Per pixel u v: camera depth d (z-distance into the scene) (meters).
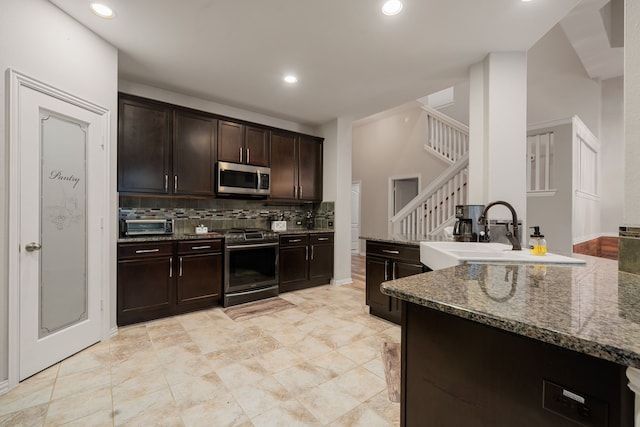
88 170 2.28
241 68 2.89
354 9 2.04
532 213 3.62
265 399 1.72
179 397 1.73
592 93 5.06
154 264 2.87
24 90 1.83
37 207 1.93
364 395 1.76
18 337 1.81
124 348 2.31
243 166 3.68
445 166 5.72
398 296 0.92
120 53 2.62
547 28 2.24
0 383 1.73
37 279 1.93
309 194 4.46
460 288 0.95
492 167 2.56
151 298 2.85
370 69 2.91
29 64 1.85
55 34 2.01
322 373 2.00
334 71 2.96
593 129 5.07
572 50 5.15
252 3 1.99
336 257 4.42
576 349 0.57
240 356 2.21
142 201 3.32
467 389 0.80
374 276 3.07
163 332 2.62
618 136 5.09
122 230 3.04
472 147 2.76
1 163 1.72
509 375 0.72
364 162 7.33
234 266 3.39
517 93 2.55
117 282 2.65
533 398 0.68
